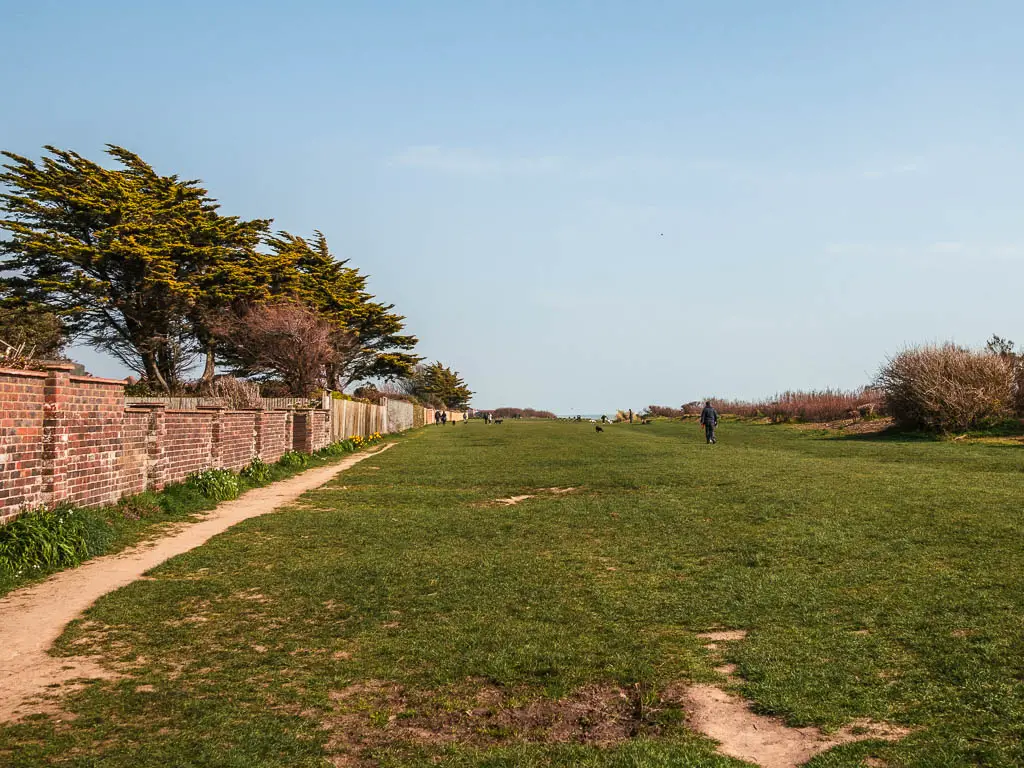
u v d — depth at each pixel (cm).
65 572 874
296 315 4328
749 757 424
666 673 545
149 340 3875
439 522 1213
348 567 896
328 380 5350
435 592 780
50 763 412
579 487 1650
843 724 453
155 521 1200
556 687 525
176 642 626
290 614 706
